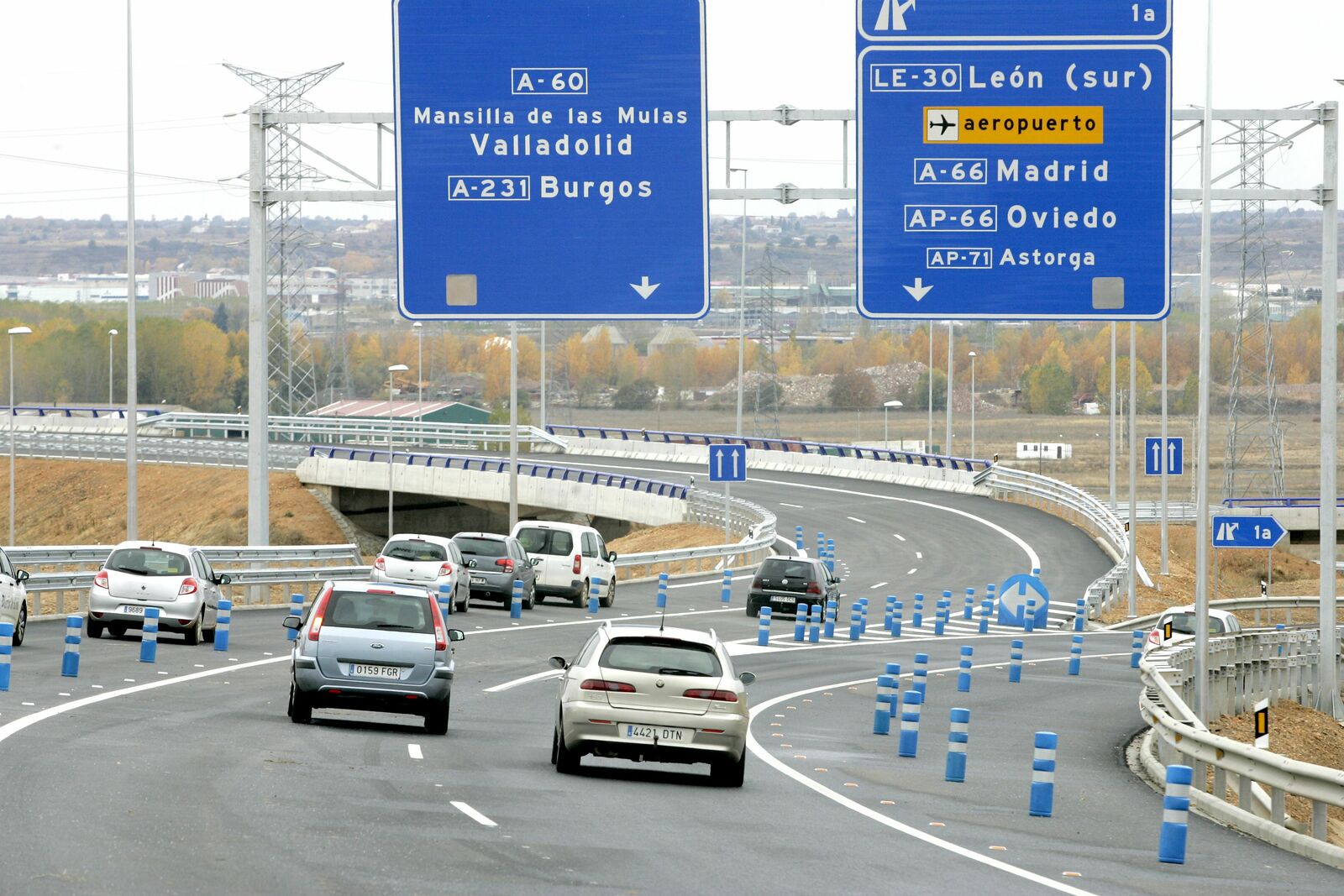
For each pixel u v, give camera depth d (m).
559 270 63.31
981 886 30.77
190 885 26.27
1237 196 67.62
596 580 114.12
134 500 103.94
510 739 53.81
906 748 55.88
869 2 60.38
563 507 199.25
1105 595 137.62
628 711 44.69
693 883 29.42
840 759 54.28
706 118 63.03
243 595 116.12
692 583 144.38
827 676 86.06
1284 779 41.97
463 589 102.56
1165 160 60.00
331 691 52.00
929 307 60.34
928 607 133.25
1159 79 60.00
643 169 63.19
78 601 92.88
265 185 83.56
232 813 33.81
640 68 63.06
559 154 63.22
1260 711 55.50
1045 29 60.12
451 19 63.22
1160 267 60.09
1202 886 32.75
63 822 31.50
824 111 68.19
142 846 29.50
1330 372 74.44
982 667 95.81
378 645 52.12
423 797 38.22
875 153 60.44
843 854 33.97
